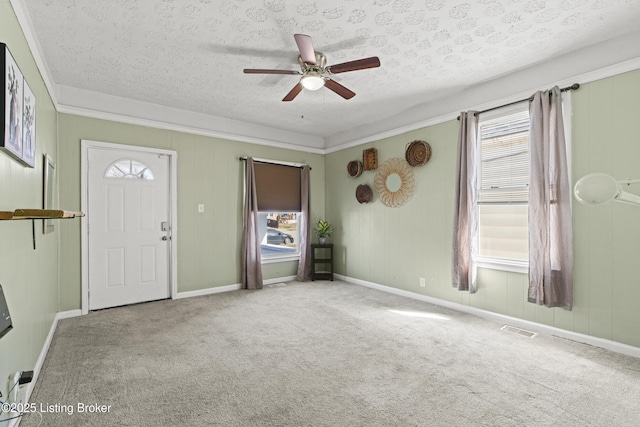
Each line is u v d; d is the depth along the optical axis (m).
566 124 2.91
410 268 4.36
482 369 2.38
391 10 2.29
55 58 2.93
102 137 3.80
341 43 2.73
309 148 5.72
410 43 2.74
